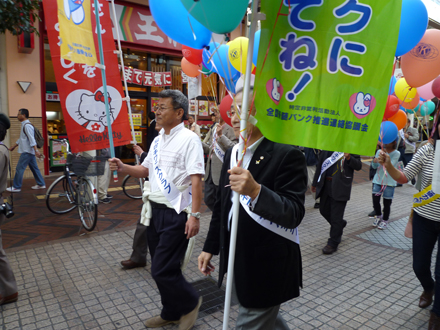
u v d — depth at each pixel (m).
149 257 4.16
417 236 2.92
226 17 1.44
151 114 8.54
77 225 5.32
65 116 3.43
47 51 8.94
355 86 1.52
